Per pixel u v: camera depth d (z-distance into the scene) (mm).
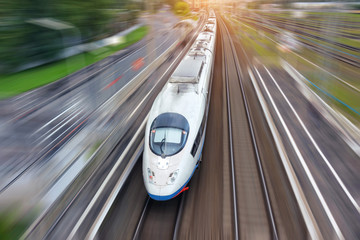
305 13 75125
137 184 9609
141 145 11992
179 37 46625
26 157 11641
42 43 27688
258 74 22375
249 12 110812
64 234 7535
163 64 27828
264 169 10258
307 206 8219
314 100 16250
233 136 12852
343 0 74188
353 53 28375
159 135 9016
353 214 7914
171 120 9336
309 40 38219
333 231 7375
